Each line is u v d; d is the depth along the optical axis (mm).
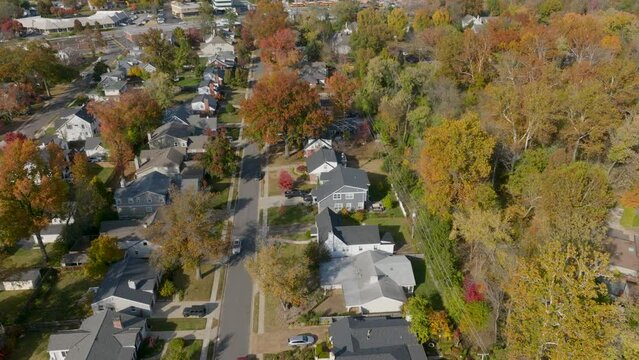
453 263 53031
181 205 55844
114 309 53156
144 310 53312
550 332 36750
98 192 70562
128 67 132625
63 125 95375
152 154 85000
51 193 58469
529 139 69188
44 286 57312
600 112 63719
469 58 95562
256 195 76625
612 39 95938
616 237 57812
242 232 67562
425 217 61594
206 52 155625
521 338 39719
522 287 38844
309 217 70625
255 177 81938
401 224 68562
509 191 62125
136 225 64812
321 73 125688
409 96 86500
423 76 92125
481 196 56844
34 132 100875
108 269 58188
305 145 88250
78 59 142625
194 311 53125
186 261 54656
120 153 82188
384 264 57156
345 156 86688
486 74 94188
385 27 131625
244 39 159750
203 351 48875
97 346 46188
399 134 86125
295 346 49031
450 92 85750
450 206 59344
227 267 61000
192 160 85812
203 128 97250
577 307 35406
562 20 112500
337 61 137000
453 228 55594
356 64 122312
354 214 69688
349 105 98125
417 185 69688
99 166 86688
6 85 113500
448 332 47375
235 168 81562
